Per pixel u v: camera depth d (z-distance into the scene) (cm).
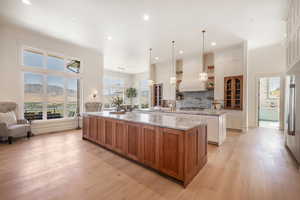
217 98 567
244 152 320
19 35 423
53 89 509
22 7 311
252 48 573
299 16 243
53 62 506
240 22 366
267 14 328
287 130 344
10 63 410
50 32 437
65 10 321
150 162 237
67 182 204
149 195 178
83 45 544
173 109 503
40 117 480
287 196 174
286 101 366
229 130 537
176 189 189
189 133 202
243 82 504
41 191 183
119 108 421
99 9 315
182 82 638
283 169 242
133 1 287
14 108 409
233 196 175
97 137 361
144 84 1073
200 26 387
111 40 491
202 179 213
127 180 210
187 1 285
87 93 601
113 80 1023
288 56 323
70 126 550
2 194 177
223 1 286
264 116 763
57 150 327
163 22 368
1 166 249
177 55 645
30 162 265
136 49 578
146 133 242
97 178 215
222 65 558
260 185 197
